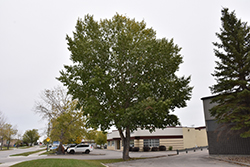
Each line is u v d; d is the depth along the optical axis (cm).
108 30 2330
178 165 1619
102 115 1956
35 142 12925
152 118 1933
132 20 2353
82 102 2303
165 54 2119
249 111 1738
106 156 3017
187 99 2258
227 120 1716
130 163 1859
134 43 2181
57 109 3703
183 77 2253
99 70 1878
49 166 1281
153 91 2122
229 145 2197
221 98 1900
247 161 1658
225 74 1911
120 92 2070
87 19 2280
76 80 2183
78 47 2097
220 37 1995
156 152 3694
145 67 2092
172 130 4350
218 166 1508
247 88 1803
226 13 2019
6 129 6625
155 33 2436
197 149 3816
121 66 2133
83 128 3534
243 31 1944
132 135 4331
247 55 1788
